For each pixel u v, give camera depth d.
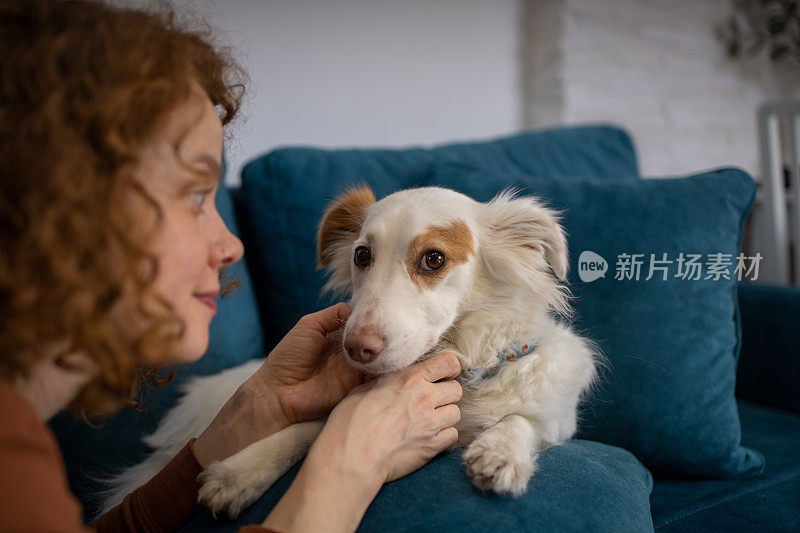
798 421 1.92
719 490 1.45
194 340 0.78
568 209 1.59
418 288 1.20
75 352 0.64
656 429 1.44
